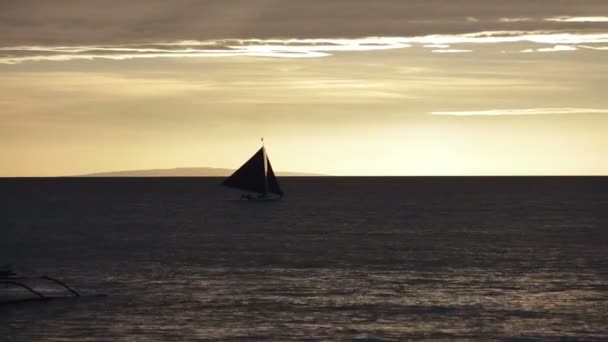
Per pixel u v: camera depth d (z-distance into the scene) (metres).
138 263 84.25
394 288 68.06
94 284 69.25
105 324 53.03
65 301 60.59
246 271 78.38
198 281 71.50
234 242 107.50
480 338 50.38
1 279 61.78
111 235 116.44
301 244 104.88
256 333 51.09
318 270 79.25
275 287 68.19
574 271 78.88
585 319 55.69
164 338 49.66
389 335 50.94
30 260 86.25
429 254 93.12
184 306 59.19
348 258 89.25
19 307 58.03
